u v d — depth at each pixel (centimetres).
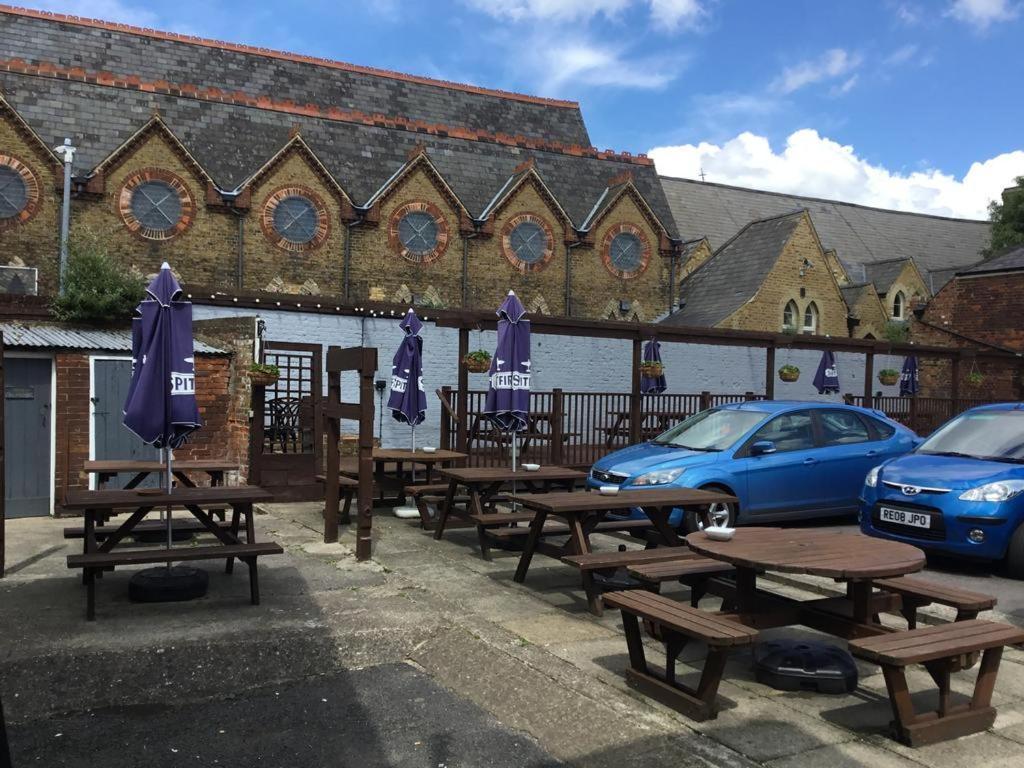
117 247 2527
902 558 491
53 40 2894
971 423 968
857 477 1063
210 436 1223
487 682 519
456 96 3612
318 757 424
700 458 973
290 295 1464
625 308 3331
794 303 3184
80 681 504
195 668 531
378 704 494
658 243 3412
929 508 826
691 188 4500
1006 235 4247
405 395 1074
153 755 424
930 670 448
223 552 635
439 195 3027
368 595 692
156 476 1166
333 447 910
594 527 764
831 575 461
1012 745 438
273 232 2759
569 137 3784
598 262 3306
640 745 431
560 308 3225
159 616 618
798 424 1054
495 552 887
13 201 2409
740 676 535
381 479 1055
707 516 789
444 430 1302
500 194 3159
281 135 2927
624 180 3341
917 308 3247
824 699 496
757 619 525
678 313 3303
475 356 1280
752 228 3519
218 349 1245
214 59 3166
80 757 421
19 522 1040
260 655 552
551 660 548
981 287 2655
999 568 846
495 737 450
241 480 1193
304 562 815
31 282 2406
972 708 458
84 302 1277
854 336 3503
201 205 2650
